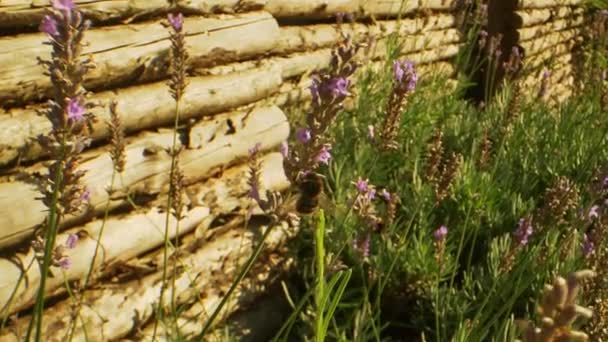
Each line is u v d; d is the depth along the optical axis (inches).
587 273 31.7
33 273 102.2
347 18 199.2
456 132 217.3
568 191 121.6
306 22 195.0
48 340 105.0
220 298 133.7
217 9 144.1
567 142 217.6
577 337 31.1
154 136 124.7
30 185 101.8
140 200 120.9
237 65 147.0
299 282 154.2
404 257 149.0
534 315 129.7
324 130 65.3
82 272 110.4
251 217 143.1
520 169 206.4
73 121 59.7
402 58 239.8
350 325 139.1
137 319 117.8
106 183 113.0
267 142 146.6
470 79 293.7
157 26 127.3
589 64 314.3
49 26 57.0
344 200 153.6
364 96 197.2
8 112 103.0
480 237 171.8
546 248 131.0
